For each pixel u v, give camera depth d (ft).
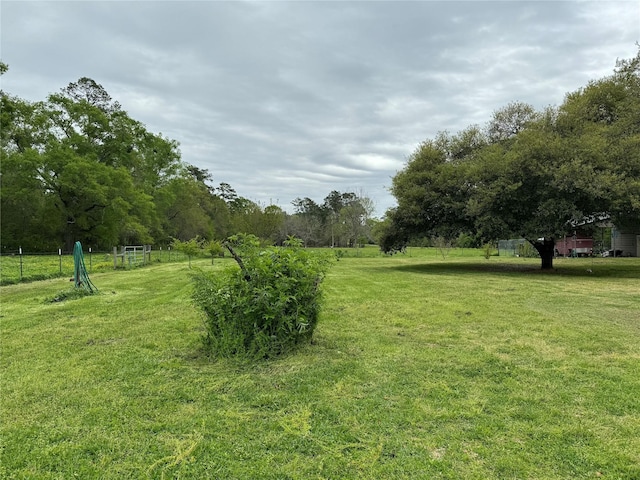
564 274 47.44
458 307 24.11
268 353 13.69
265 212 120.47
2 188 98.58
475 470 7.16
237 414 9.46
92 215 113.70
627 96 54.13
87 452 7.89
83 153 113.80
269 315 13.55
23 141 107.96
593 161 43.98
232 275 14.25
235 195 226.99
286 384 11.31
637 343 15.61
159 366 13.08
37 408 9.91
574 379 11.64
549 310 23.16
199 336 16.75
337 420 9.13
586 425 8.80
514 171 46.65
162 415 9.46
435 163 57.57
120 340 16.79
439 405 9.87
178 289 34.50
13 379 11.98
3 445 8.14
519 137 49.16
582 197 44.52
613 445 7.97
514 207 48.75
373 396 10.45
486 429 8.63
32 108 108.06
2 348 15.67
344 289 33.37
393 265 66.69
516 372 12.25
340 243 163.53
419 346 15.29
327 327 18.58
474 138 59.93
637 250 91.30
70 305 26.45
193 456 7.68
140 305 26.07
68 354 14.71
